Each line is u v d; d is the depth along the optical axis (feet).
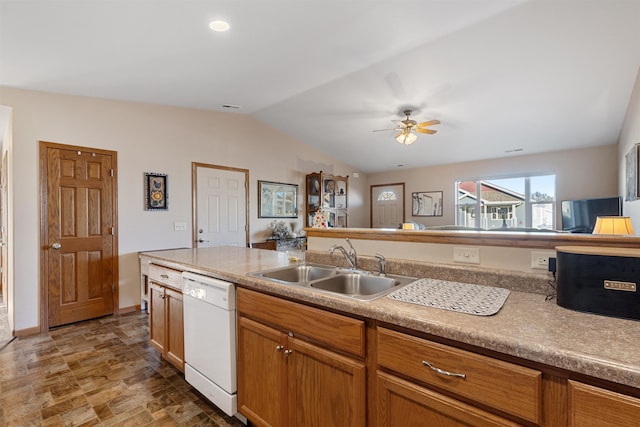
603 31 8.50
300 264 7.07
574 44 9.12
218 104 13.94
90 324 11.08
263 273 6.03
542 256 4.47
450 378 3.20
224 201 15.70
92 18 6.52
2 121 11.07
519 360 2.85
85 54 8.07
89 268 11.48
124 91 11.16
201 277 6.41
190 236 14.32
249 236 16.83
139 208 12.75
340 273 6.19
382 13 7.38
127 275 12.41
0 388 7.05
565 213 17.16
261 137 17.47
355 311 3.94
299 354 4.65
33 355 8.68
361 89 12.54
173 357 7.42
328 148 20.94
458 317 3.42
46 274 10.52
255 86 11.79
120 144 12.26
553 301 4.01
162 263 8.12
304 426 4.62
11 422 5.90
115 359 8.46
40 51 7.76
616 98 12.04
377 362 3.81
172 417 6.09
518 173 19.80
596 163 17.51
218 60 9.16
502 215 20.53
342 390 4.14
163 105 13.50
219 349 5.95
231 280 5.84
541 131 15.75
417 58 10.05
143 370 7.88
